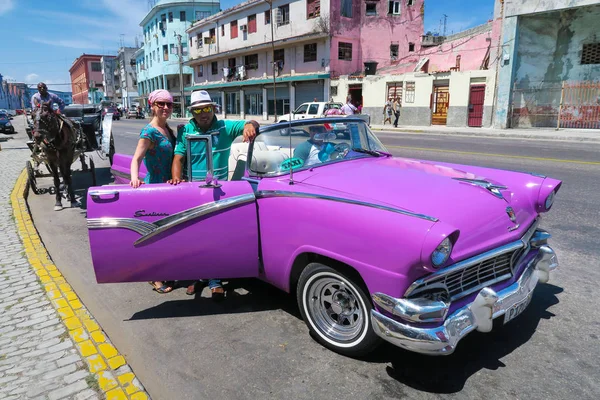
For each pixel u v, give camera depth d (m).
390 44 31.27
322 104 20.67
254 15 34.88
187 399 2.61
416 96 24.59
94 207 3.11
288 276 3.16
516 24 19.23
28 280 4.38
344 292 2.90
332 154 3.74
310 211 2.86
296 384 2.69
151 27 57.28
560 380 2.65
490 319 2.61
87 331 3.34
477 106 22.20
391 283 2.44
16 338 3.29
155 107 3.85
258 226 3.28
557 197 6.80
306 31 30.11
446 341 2.35
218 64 41.34
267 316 3.57
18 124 38.44
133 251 3.18
